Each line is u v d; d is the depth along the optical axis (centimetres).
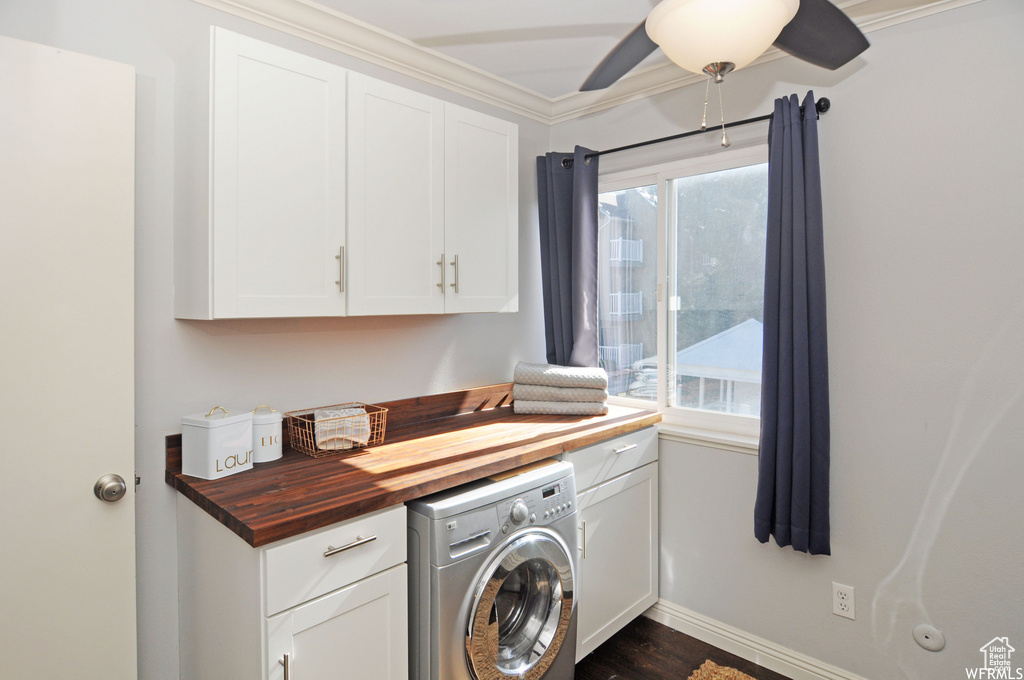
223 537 139
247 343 185
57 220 142
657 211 256
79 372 146
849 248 197
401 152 192
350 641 140
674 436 243
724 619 231
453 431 217
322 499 141
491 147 225
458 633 155
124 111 150
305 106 167
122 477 152
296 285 166
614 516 224
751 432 229
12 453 137
